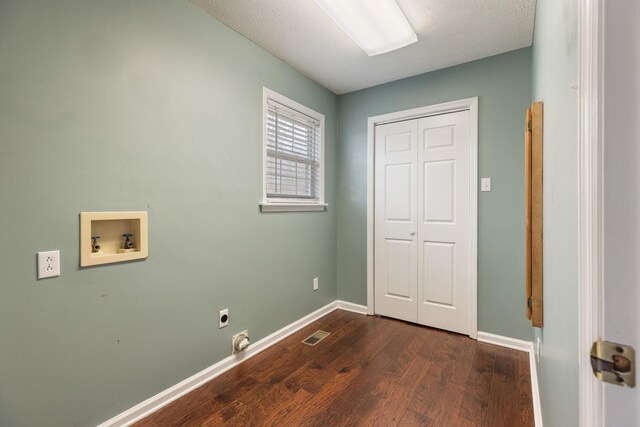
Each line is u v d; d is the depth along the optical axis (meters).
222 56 2.02
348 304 3.26
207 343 1.93
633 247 0.38
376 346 2.39
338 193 3.31
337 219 3.31
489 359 2.17
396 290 2.97
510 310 2.37
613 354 0.40
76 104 1.34
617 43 0.39
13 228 1.18
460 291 2.61
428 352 2.28
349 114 3.24
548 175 1.13
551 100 1.04
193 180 1.85
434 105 2.71
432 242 2.75
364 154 3.14
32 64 1.22
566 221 0.70
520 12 1.91
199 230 1.88
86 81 1.38
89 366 1.40
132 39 1.54
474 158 2.51
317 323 2.88
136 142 1.56
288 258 2.63
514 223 2.36
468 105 2.54
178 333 1.77
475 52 2.40
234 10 1.90
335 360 2.17
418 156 2.82
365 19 1.94
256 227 2.30
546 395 1.20
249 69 2.22
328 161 3.18
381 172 3.05
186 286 1.81
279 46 2.32
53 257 1.28
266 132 2.38
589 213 0.43
